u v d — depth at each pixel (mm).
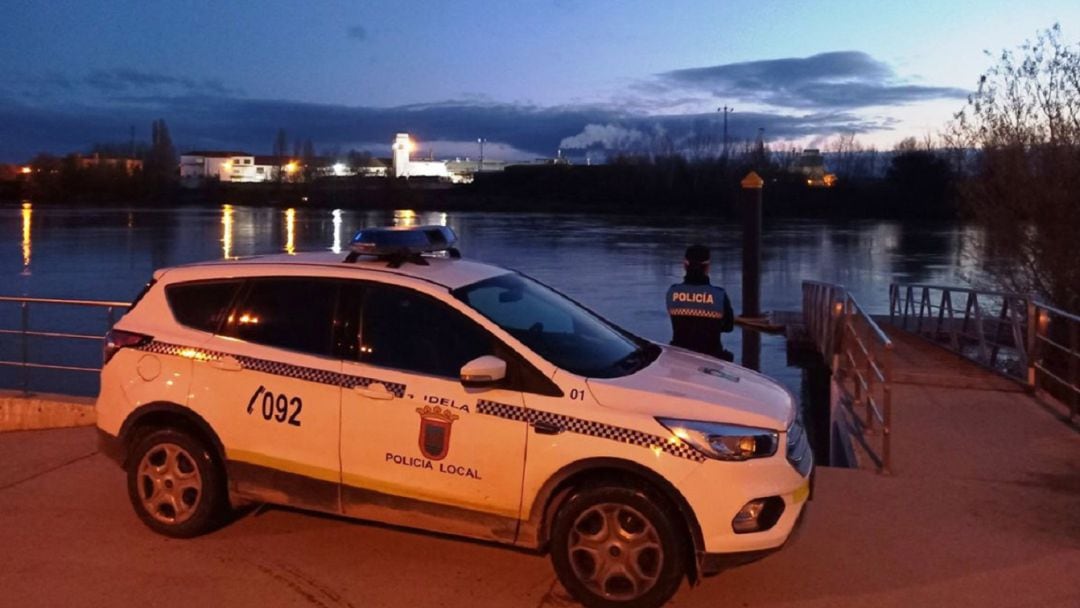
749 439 4594
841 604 4781
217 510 5449
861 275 33750
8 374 15578
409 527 5133
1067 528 5891
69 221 72562
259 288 5473
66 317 22422
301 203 110562
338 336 5238
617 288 27578
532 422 4742
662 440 4559
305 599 4781
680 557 4570
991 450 7758
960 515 6117
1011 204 15250
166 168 124375
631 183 95000
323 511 5215
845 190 77750
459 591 4902
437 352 5055
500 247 44688
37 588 4875
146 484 5523
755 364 15719
